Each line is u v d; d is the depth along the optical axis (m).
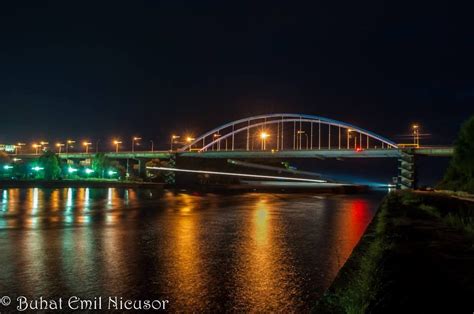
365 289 11.55
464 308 9.88
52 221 41.94
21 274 19.41
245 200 88.88
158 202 75.44
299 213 56.16
